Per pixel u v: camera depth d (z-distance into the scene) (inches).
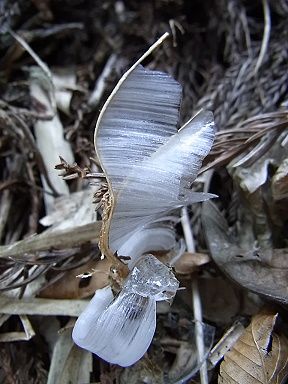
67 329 5.0
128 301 4.1
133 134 3.7
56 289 5.1
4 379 5.0
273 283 4.7
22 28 6.8
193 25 6.8
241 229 5.2
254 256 4.8
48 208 5.7
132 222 4.0
